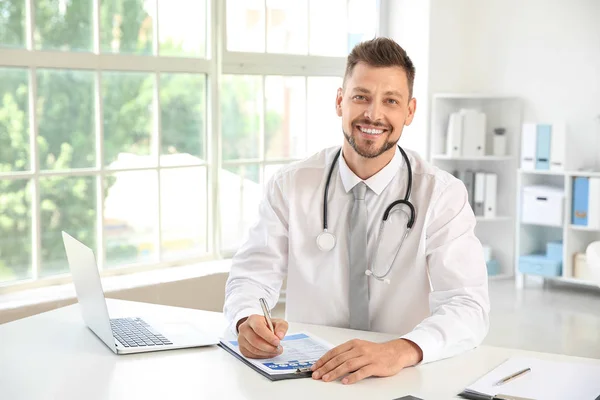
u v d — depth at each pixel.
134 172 4.18
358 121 2.10
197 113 4.49
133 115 4.16
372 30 5.61
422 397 1.65
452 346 1.92
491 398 1.62
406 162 2.25
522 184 5.53
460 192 2.21
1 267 3.68
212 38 4.50
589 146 5.52
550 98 5.66
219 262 4.52
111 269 4.07
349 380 1.72
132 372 1.80
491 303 5.04
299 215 2.27
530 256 5.49
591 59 5.49
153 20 4.23
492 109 5.86
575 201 5.25
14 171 3.71
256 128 4.83
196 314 2.32
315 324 2.24
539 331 4.38
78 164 3.95
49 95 3.80
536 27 5.68
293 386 1.71
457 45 5.82
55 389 1.69
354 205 2.21
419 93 5.70
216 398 1.63
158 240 4.32
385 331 2.24
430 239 2.19
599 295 5.28
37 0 3.73
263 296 2.22
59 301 3.51
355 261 2.20
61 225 3.89
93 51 3.97
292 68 4.98
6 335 2.12
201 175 4.53
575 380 1.72
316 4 5.14
